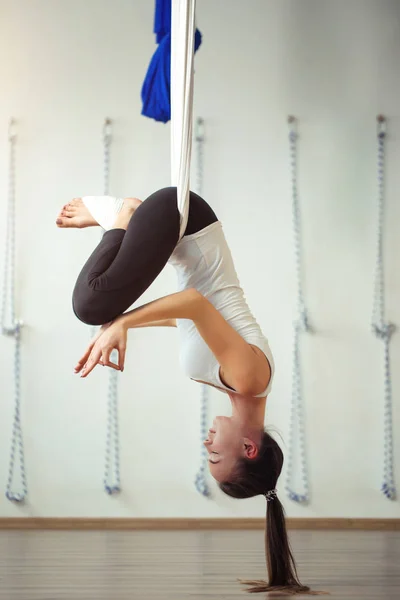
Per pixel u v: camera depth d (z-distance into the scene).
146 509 5.31
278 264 5.49
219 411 5.38
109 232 2.58
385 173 5.57
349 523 5.36
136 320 2.46
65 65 5.53
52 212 5.45
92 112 5.51
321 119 5.58
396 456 5.43
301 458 5.40
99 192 5.47
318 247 5.51
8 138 5.46
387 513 5.38
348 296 5.50
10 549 4.20
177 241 2.55
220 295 2.65
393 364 5.48
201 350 2.69
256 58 5.59
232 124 5.55
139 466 5.34
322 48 5.61
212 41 5.59
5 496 5.27
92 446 5.33
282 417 5.42
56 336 5.38
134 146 5.51
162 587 3.06
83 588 3.01
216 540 4.70
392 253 5.54
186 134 2.61
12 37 5.52
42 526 5.25
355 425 5.44
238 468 3.07
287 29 5.61
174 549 4.26
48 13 5.54
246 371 2.62
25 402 5.34
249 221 5.51
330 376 5.46
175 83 2.65
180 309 2.47
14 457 5.30
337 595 2.91
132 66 5.54
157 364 5.40
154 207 2.52
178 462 5.35
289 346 5.45
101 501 5.29
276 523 3.11
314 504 5.38
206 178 5.52
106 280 2.45
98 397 5.37
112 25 5.55
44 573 3.38
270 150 5.55
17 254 5.41
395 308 5.51
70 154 5.48
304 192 5.54
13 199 5.44
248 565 3.70
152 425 5.36
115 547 4.32
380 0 5.64
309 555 4.08
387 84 5.62
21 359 5.36
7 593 2.88
